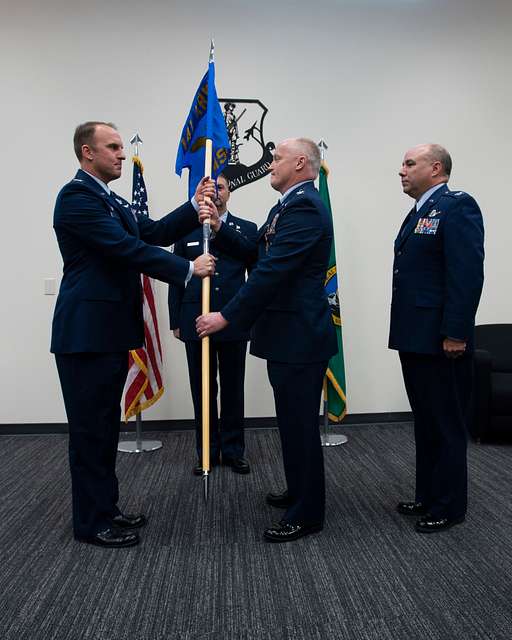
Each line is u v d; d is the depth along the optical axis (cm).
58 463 292
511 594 162
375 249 364
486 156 370
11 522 215
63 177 345
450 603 157
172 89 348
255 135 353
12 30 339
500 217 372
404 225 219
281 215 193
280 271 183
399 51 361
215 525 211
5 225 344
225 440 283
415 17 361
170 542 196
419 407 212
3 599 161
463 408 209
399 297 211
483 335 354
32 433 351
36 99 342
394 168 363
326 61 356
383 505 231
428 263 203
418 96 363
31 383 350
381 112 361
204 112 228
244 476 268
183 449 317
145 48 346
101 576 173
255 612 154
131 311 197
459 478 205
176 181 349
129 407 306
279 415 196
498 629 145
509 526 209
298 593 163
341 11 356
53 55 342
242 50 351
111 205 191
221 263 278
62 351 184
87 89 344
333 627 147
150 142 348
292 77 354
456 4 362
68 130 344
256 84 352
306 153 198
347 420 368
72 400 188
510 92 369
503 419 313
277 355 191
